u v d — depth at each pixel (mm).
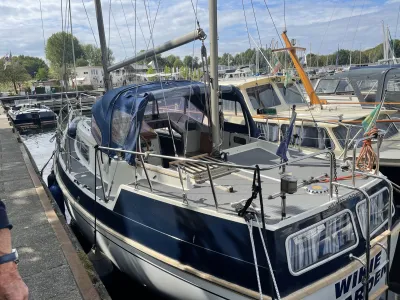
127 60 6355
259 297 3225
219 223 3457
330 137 7207
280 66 11531
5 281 1543
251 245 3230
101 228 4965
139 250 4301
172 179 4328
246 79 10258
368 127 4457
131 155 4586
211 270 3607
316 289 3260
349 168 4430
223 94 6062
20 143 11891
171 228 3920
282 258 3133
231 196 3891
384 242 3967
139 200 4234
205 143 5625
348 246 3607
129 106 4738
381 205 4121
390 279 5086
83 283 3510
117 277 5250
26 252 4164
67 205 6836
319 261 3367
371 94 10578
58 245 4320
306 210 3377
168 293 4262
